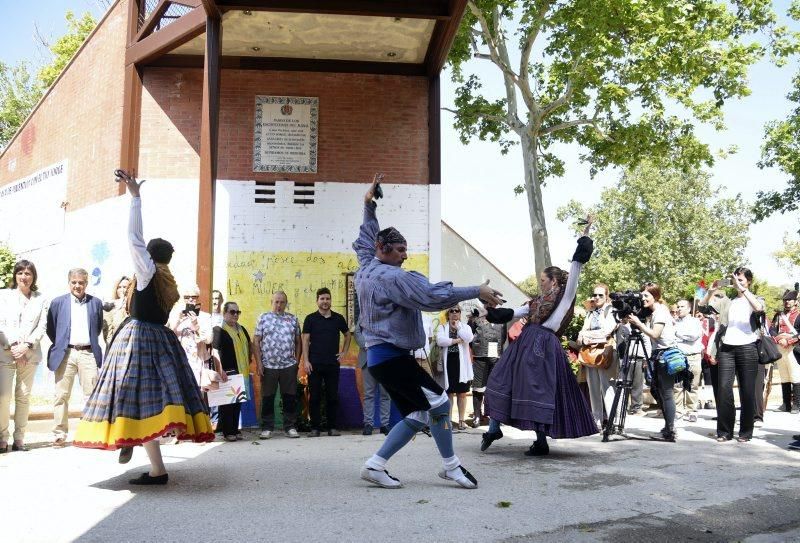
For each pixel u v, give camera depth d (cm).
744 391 844
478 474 615
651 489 550
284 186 1226
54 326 823
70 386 824
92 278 1352
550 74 1891
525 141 1912
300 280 1209
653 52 1650
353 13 1034
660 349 859
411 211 1240
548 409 705
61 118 1547
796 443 776
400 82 1267
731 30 1791
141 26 1301
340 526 429
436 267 1227
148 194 1241
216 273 1200
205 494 518
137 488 538
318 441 906
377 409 1003
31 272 800
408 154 1253
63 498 500
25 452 764
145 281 523
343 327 1016
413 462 685
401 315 528
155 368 517
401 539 404
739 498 524
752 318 840
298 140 1238
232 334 963
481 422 1107
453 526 432
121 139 1273
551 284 735
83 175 1434
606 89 1714
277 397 1100
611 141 1966
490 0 1772
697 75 1708
